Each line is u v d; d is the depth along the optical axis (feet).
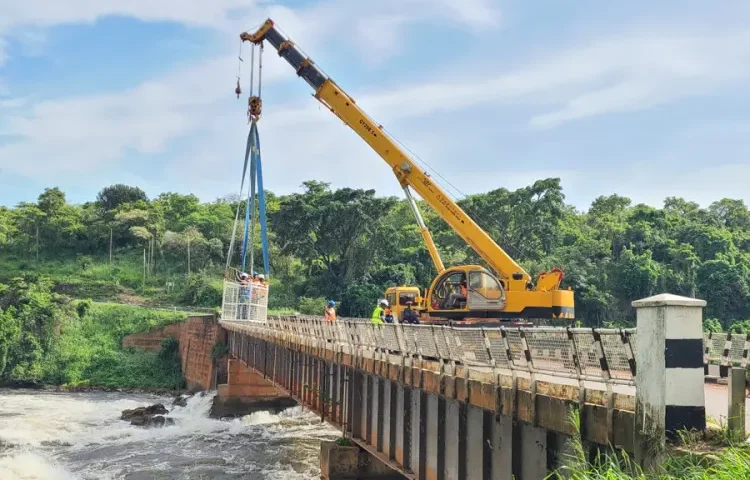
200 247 354.33
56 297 230.07
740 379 29.73
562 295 89.92
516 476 40.09
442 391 49.49
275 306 279.69
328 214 272.10
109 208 423.64
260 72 103.96
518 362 39.93
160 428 136.15
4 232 362.53
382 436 65.26
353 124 99.40
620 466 31.22
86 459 110.22
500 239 253.03
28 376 200.44
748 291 220.84
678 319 28.60
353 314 253.03
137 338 222.28
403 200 361.30
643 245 255.29
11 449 115.34
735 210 322.34
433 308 92.17
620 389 41.98
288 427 137.69
